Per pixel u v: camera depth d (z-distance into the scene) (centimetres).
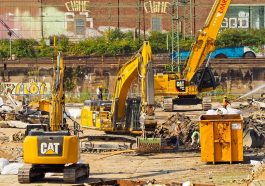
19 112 12169
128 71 8750
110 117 8881
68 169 6019
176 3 19275
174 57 19950
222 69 19638
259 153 7738
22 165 6638
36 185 5928
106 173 6681
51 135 6081
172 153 8081
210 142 7075
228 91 19625
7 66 19975
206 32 14962
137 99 8894
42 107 11812
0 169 6712
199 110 14912
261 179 5422
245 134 8300
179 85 14850
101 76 19862
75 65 19862
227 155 7062
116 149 8375
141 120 8450
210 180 5984
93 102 9506
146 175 6494
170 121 9612
